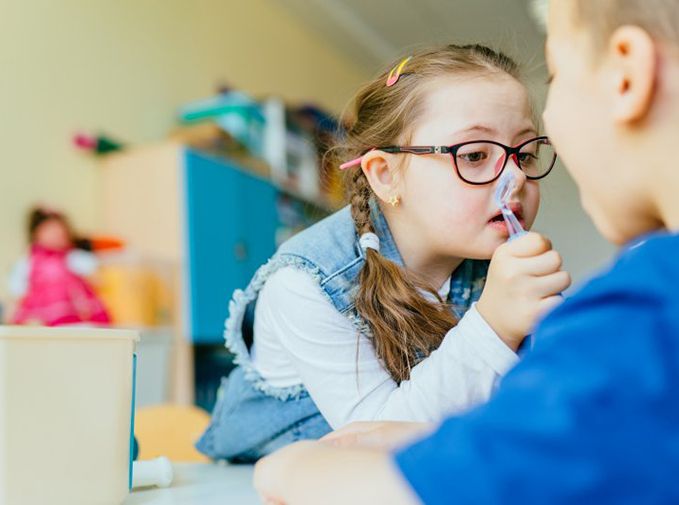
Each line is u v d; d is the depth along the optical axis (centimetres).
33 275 193
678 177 35
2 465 45
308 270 77
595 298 30
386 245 81
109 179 239
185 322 224
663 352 27
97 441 52
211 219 241
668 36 35
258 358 89
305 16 380
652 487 26
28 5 219
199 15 304
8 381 46
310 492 37
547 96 42
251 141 284
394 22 381
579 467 26
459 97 73
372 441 51
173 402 218
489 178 72
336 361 73
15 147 210
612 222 39
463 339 62
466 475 28
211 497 60
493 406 29
